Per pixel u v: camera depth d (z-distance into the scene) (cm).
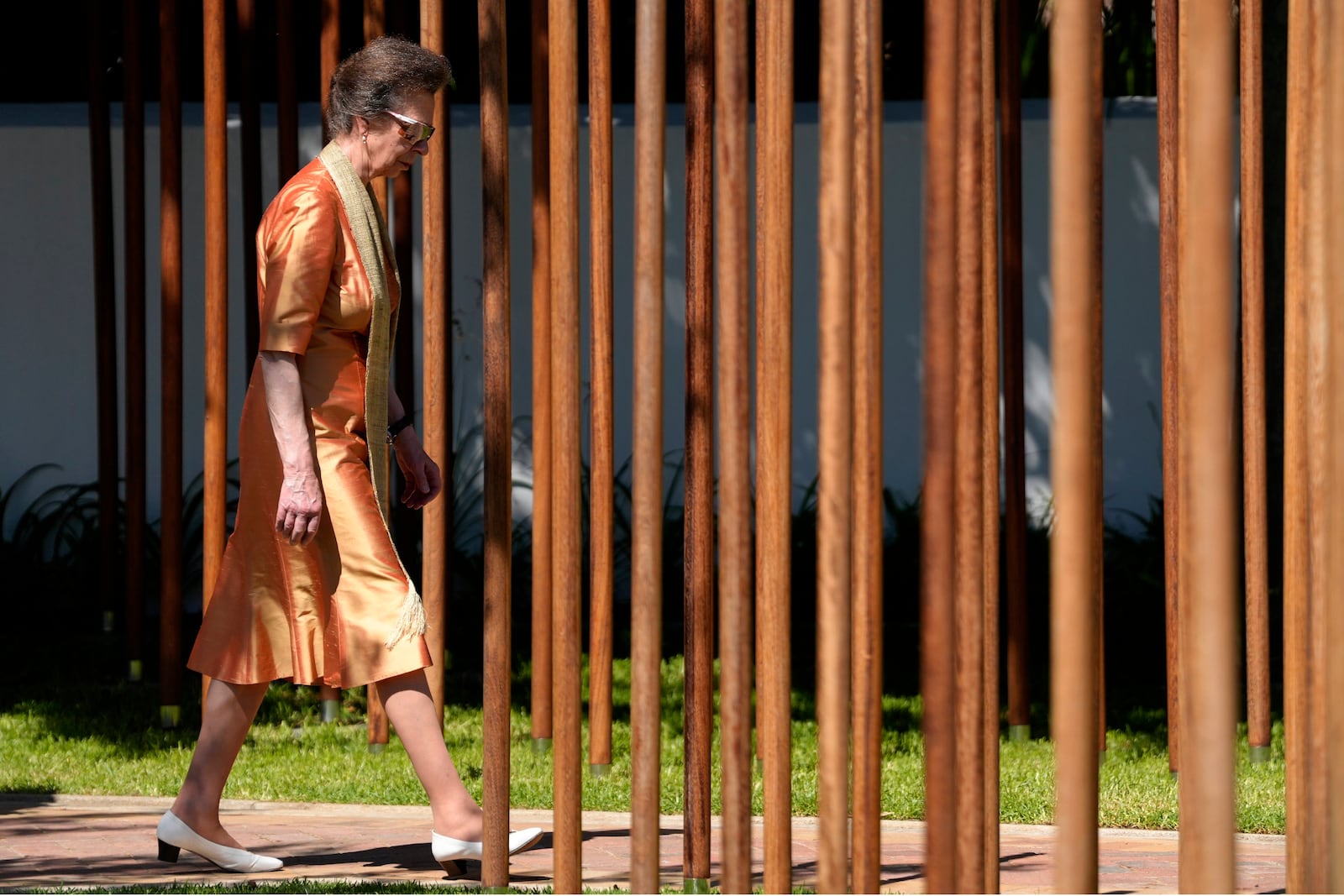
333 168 1259
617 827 1555
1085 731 522
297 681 1243
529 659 2672
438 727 1254
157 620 3028
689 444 1171
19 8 3472
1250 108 1636
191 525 3119
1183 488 518
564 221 988
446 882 1248
